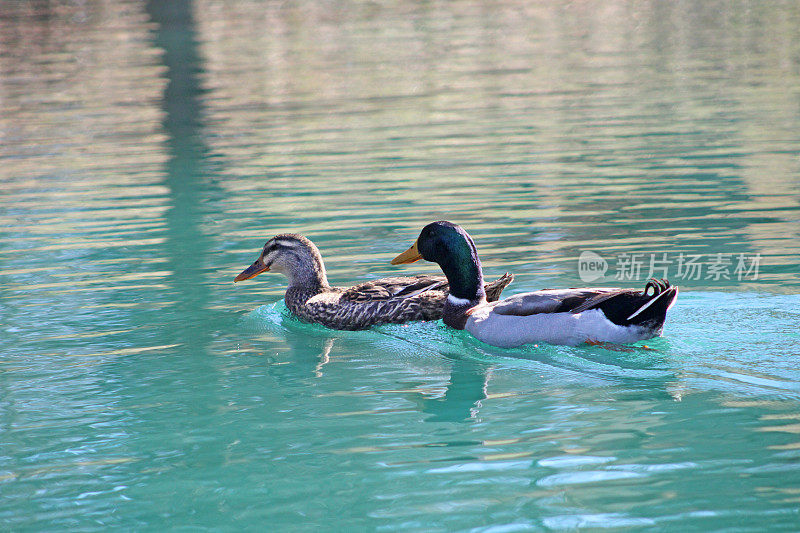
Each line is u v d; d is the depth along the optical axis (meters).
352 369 10.54
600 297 10.45
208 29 44.41
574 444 8.17
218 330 12.07
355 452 8.27
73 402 9.68
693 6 47.41
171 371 10.55
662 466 7.65
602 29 42.03
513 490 7.41
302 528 7.04
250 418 9.16
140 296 13.33
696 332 10.73
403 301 12.17
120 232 16.56
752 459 7.68
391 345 11.42
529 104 27.30
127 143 24.64
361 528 6.99
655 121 24.14
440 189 18.47
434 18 46.50
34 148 24.39
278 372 10.49
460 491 7.45
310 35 42.50
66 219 17.59
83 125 27.02
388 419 8.98
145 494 7.69
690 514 6.90
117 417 9.28
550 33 41.72
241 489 7.70
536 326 10.70
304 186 19.27
